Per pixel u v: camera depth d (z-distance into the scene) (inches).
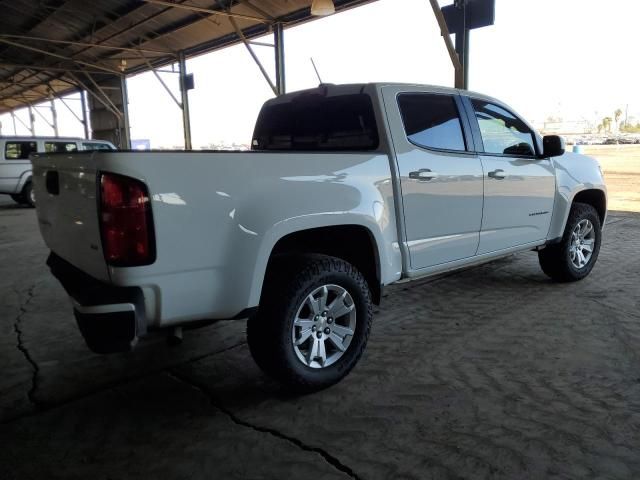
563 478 79.8
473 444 89.6
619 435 90.7
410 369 120.6
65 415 104.7
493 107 155.3
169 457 89.1
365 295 115.0
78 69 903.1
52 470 86.3
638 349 126.5
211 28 632.4
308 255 109.7
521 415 98.5
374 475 82.2
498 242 153.2
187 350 138.2
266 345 102.7
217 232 91.3
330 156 109.3
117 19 646.5
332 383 111.3
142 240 83.8
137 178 82.5
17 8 647.1
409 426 96.2
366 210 113.8
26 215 457.1
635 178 581.9
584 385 109.5
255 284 96.9
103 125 1011.9
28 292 199.3
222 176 91.7
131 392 114.5
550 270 184.4
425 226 130.0
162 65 815.1
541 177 163.8
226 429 97.7
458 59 362.3
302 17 532.7
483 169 143.8
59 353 137.9
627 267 206.5
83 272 97.0
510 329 143.3
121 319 84.3
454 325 148.6
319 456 87.9
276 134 156.3
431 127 134.1
